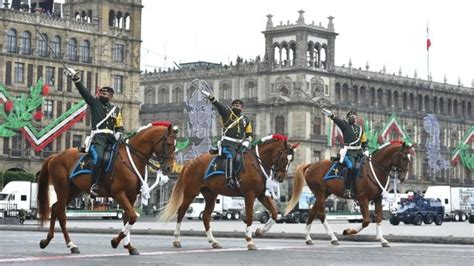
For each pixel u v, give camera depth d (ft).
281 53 549.95
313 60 549.95
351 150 114.52
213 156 105.09
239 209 379.14
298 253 92.79
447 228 232.12
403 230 205.36
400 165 111.55
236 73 562.66
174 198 106.11
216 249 100.27
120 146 89.35
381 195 113.29
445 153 632.79
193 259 82.17
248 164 101.45
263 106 549.95
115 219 341.41
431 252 96.84
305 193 316.60
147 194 90.33
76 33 460.96
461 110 654.53
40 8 472.03
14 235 138.62
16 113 375.45
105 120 90.02
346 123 115.44
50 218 101.24
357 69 576.20
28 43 444.14
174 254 89.35
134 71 483.10
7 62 435.12
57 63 452.76
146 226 206.08
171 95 588.09
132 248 88.02
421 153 613.93
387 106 596.70
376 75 589.32
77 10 479.41
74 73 90.17
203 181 104.73
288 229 191.21
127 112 479.00
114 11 479.00
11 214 304.91
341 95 564.71
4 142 432.66
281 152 102.17
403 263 78.74
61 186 91.71
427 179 611.88
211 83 576.20
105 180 88.48
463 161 614.34
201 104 457.68
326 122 547.49
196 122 458.50
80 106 379.35
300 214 312.71
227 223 276.21
